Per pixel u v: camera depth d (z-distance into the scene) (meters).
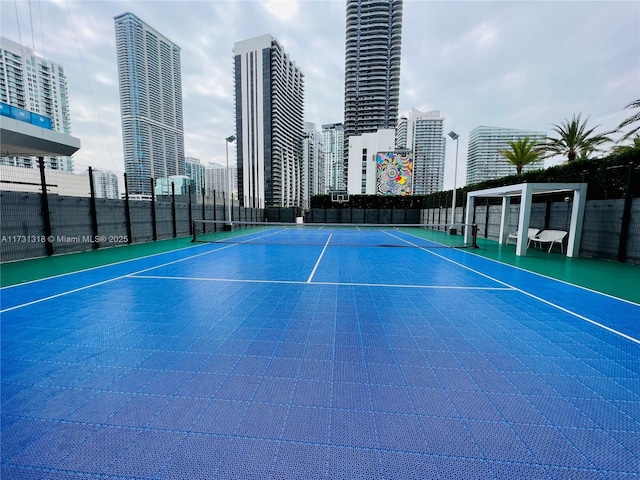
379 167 48.16
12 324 4.43
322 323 4.56
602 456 2.11
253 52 103.81
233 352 3.62
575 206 10.74
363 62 100.56
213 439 2.24
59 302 5.48
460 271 8.53
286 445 2.19
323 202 36.56
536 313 5.04
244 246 14.24
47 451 2.13
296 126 127.50
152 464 2.03
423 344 3.86
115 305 5.34
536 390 2.88
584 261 10.09
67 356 3.49
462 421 2.45
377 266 9.26
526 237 11.34
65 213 10.97
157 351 3.63
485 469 2.00
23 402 2.66
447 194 23.94
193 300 5.67
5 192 9.05
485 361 3.42
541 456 2.11
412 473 1.97
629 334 4.18
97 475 1.95
